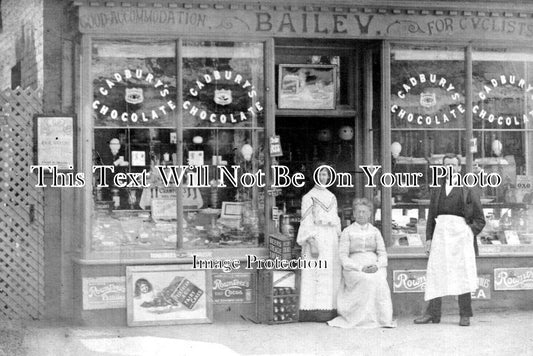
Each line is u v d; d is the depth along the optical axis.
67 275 8.89
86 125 8.62
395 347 7.76
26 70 9.80
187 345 7.80
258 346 7.76
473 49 9.45
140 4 8.63
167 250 8.76
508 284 9.41
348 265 8.64
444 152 9.42
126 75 8.70
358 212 8.80
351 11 9.06
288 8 8.93
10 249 8.92
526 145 9.61
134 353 7.54
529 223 9.60
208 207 8.92
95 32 8.56
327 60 9.67
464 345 7.82
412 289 9.17
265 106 8.98
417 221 9.34
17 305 8.88
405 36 9.18
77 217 8.85
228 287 8.84
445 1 9.20
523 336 8.15
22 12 9.94
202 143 8.92
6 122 8.84
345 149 9.79
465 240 8.64
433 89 9.38
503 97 9.55
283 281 8.77
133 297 8.57
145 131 8.75
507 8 9.36
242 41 8.94
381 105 9.31
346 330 8.45
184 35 8.77
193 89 8.88
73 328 8.44
